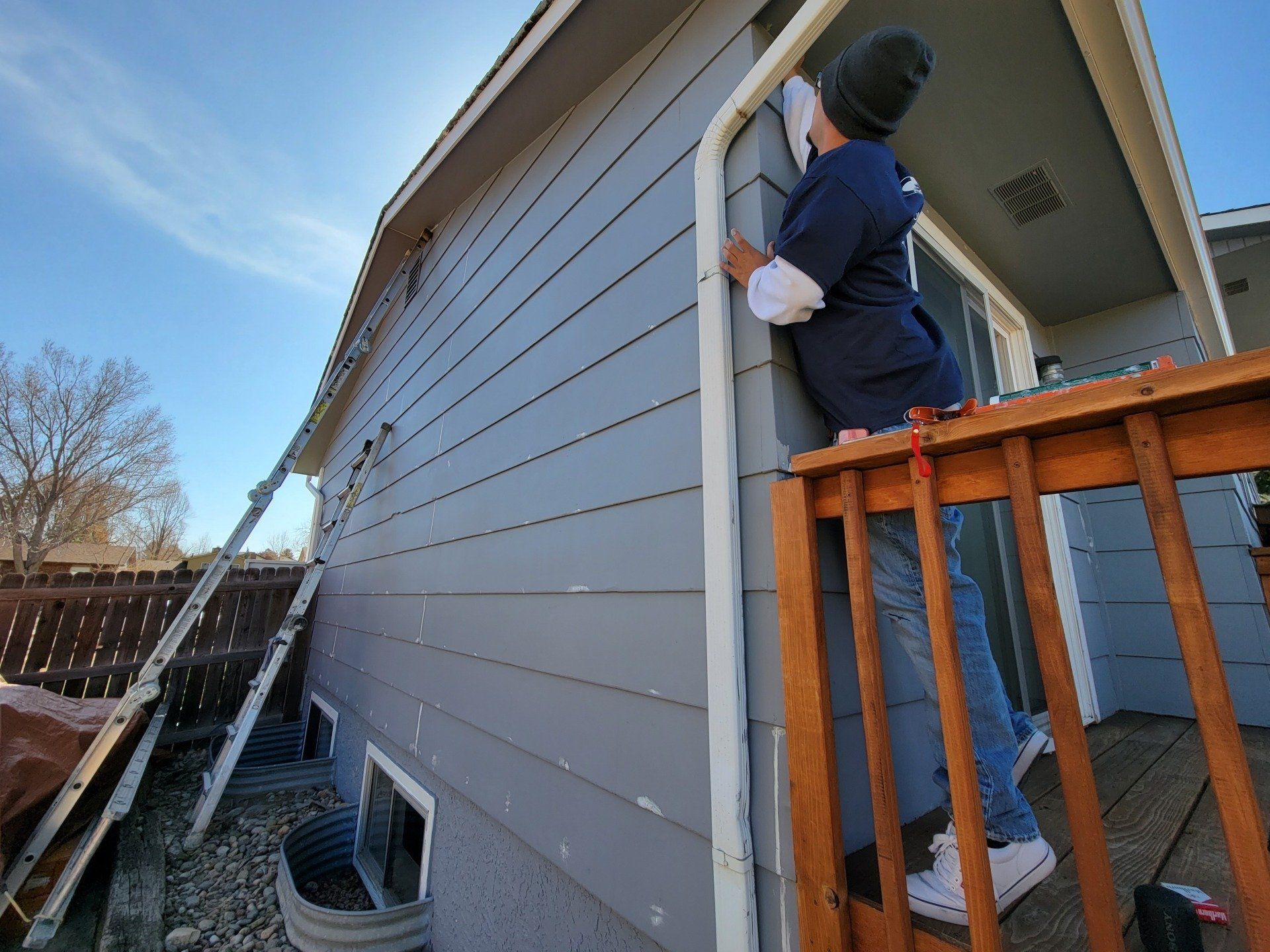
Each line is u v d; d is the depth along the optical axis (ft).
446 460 10.09
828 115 3.74
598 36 6.59
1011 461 2.58
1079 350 11.43
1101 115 6.51
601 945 4.63
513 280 8.70
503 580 7.24
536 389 7.35
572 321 6.80
